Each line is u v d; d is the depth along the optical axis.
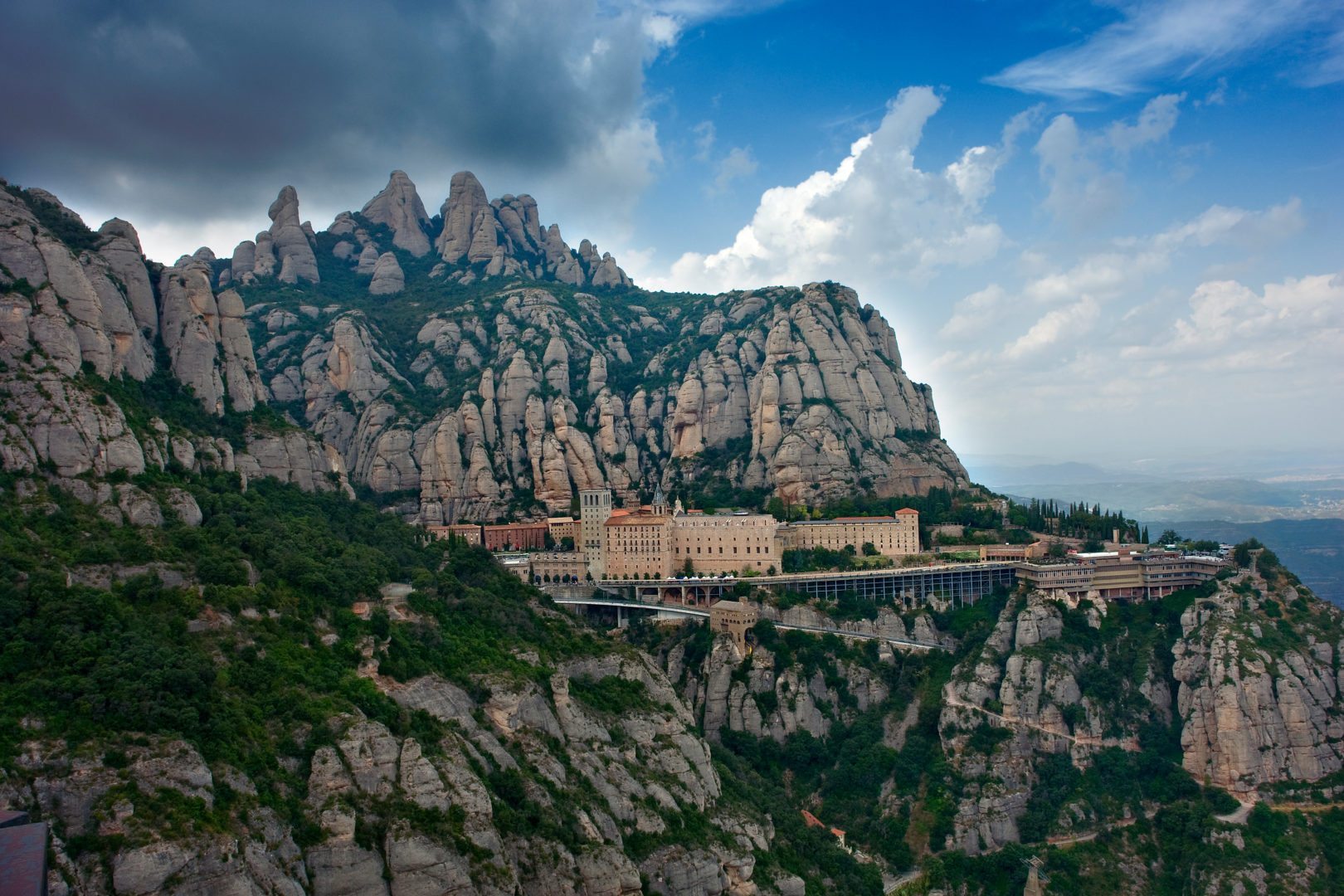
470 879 141.00
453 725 166.50
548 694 192.00
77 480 172.12
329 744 142.50
